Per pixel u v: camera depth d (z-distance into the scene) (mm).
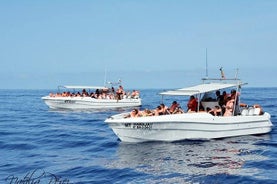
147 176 12500
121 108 41375
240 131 19828
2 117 36625
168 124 17844
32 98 97750
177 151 16406
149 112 18734
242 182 11703
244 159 14914
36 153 16828
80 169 13555
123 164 14273
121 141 19250
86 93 41406
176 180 12000
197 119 18156
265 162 14383
